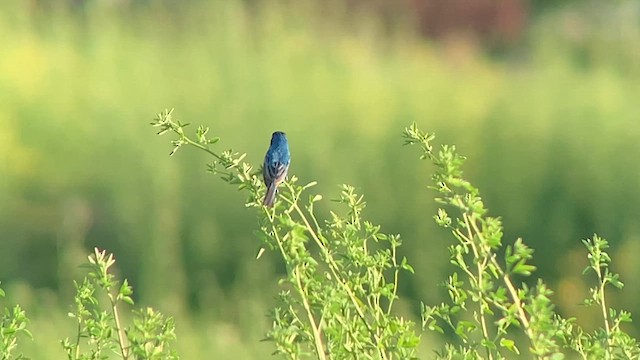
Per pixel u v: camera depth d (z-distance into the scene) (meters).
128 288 5.00
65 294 13.84
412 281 14.70
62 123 18.02
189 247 15.67
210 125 17.89
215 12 22.52
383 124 17.66
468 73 22.52
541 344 4.45
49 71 19.83
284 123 17.78
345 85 19.27
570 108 17.88
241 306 13.49
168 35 22.83
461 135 17.50
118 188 16.34
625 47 26.34
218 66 19.84
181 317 12.99
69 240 15.75
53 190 16.97
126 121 17.84
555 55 22.00
